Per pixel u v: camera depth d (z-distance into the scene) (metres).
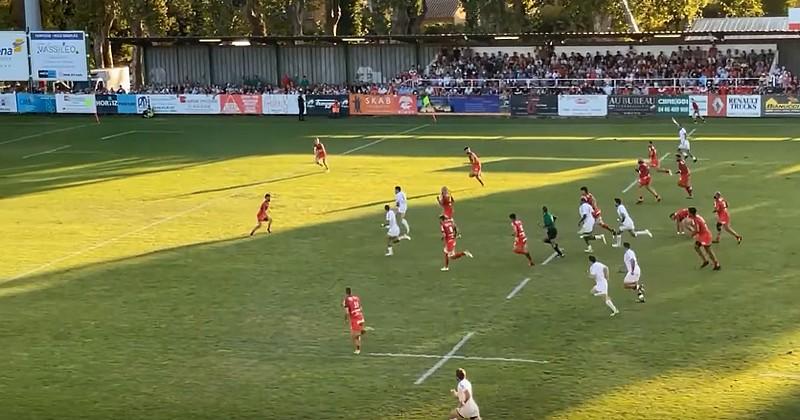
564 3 91.75
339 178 51.06
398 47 86.06
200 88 85.25
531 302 28.98
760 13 110.94
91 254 36.41
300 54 88.12
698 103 70.88
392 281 31.73
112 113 83.62
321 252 35.78
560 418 20.59
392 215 35.22
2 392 23.06
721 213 34.97
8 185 51.94
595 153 57.00
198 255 35.88
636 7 90.81
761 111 69.69
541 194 45.25
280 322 27.88
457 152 59.12
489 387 22.47
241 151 61.97
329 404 21.81
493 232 38.03
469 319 27.58
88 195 48.47
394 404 21.70
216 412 21.56
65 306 30.00
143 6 98.75
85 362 25.05
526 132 67.19
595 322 26.95
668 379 22.61
